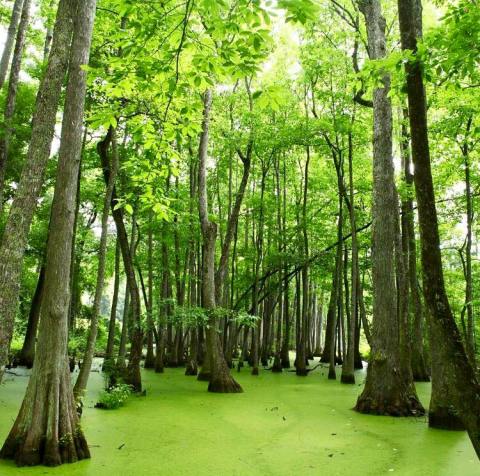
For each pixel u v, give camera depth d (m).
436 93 13.43
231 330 23.11
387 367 11.43
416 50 5.85
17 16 14.58
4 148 14.32
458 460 7.35
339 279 20.81
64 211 7.09
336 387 16.62
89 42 7.69
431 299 5.22
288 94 18.97
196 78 5.59
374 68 6.84
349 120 16.98
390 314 11.73
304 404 12.62
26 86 18.31
